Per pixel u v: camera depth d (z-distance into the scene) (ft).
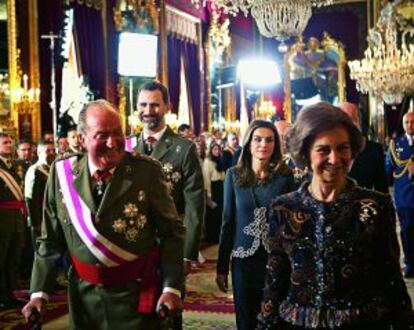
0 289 21.75
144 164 10.04
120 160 9.86
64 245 10.40
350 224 7.63
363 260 7.59
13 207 22.11
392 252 7.72
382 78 56.24
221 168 36.06
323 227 7.68
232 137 40.55
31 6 36.91
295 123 7.88
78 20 42.29
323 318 7.57
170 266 9.86
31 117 36.55
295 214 7.88
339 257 7.59
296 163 7.96
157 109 14.34
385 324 7.68
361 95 70.74
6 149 23.61
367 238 7.57
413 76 55.42
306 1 35.45
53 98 36.58
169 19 54.34
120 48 46.85
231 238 13.91
